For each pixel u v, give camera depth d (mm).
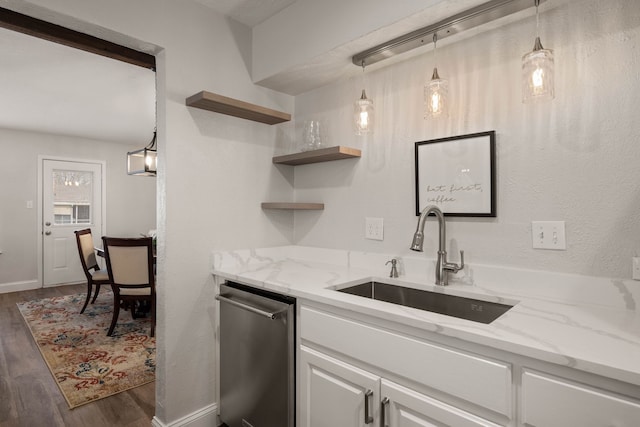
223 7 1921
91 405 2115
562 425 846
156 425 1803
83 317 3840
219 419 1936
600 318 1098
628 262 1197
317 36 1763
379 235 1891
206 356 1906
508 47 1458
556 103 1343
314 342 1419
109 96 3559
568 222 1313
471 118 1560
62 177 5465
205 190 1902
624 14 1211
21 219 5117
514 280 1429
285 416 1515
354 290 1664
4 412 2039
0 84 3223
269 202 2199
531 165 1399
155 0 1719
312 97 2244
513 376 926
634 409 760
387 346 1173
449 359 1027
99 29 1570
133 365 2654
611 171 1229
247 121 2104
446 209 1619
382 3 1505
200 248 1882
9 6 1392
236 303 1707
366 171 1958
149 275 3234
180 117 1801
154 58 1877
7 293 4934
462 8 1373
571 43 1311
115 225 5945
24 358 2779
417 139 1742
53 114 4219
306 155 2020
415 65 1755
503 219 1471
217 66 1953
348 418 1289
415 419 1104
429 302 1568
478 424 971
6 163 4996
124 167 6035
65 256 5488
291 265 2078
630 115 1195
